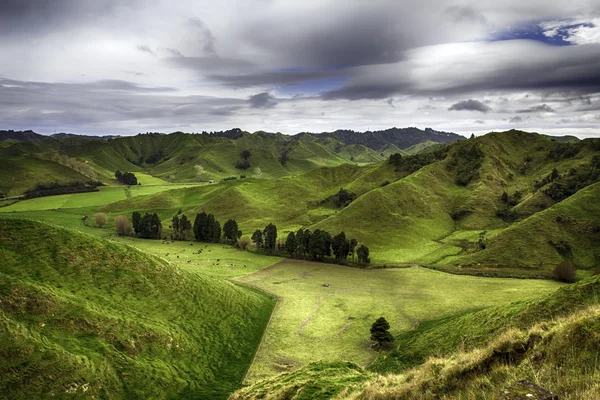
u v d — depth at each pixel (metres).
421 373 21.50
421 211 192.38
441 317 81.12
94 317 53.16
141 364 49.88
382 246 158.38
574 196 151.50
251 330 74.25
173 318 65.38
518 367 16.94
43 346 43.75
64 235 68.88
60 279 58.88
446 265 131.88
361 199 195.12
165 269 77.25
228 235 177.88
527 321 45.44
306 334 74.50
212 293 80.06
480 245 143.25
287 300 96.81
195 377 53.34
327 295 101.75
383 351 64.75
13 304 48.03
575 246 127.50
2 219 65.69
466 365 19.23
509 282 108.44
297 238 153.25
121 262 71.06
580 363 14.96
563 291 47.50
